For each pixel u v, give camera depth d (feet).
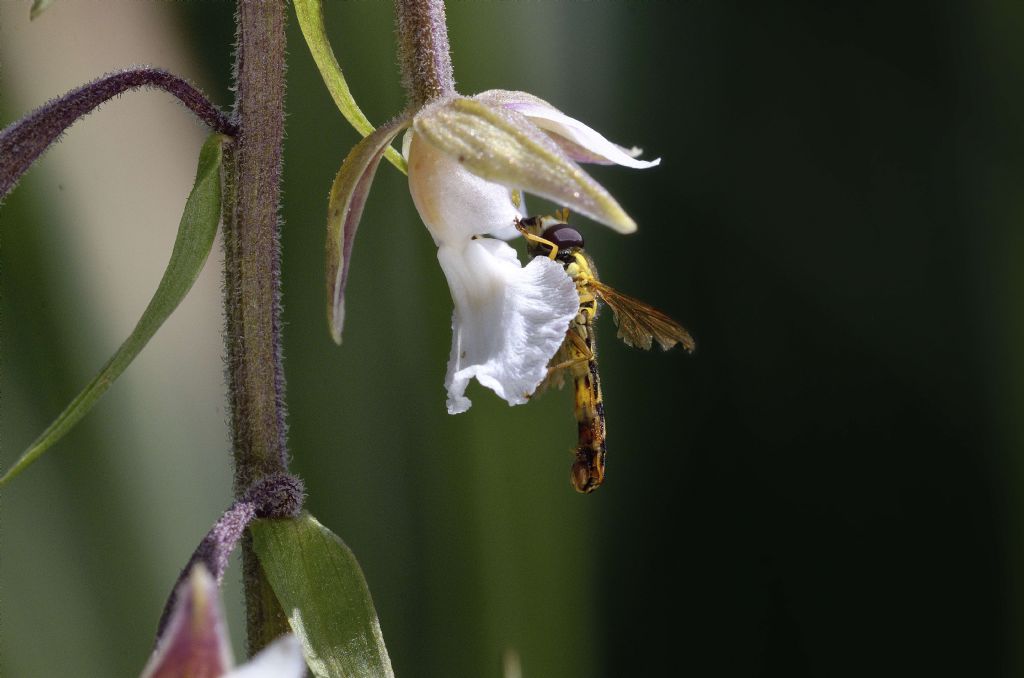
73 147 0.54
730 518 0.57
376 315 0.55
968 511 0.57
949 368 0.57
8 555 0.53
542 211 0.57
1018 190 0.57
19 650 0.53
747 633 0.57
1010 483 0.57
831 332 0.57
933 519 0.57
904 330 0.57
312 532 0.46
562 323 0.46
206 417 0.55
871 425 0.57
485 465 0.54
